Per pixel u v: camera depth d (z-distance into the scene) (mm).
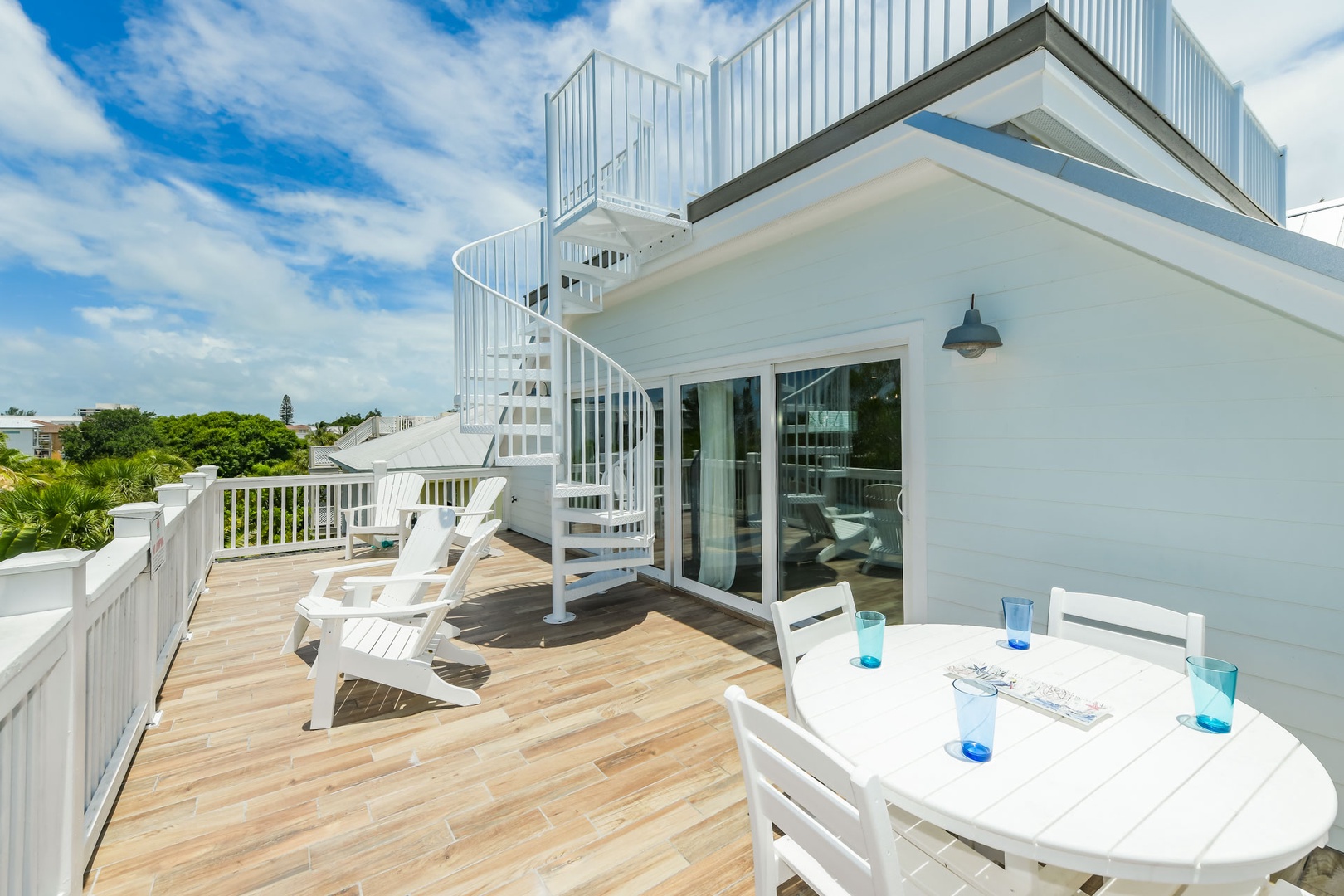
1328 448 2006
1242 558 2186
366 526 6914
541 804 2152
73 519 9891
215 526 6188
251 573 5715
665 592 5137
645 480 4590
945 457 3086
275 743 2574
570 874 1812
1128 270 2439
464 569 2961
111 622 2225
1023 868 1211
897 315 3281
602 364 6148
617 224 4125
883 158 2904
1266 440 2129
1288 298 1683
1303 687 2066
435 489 8547
